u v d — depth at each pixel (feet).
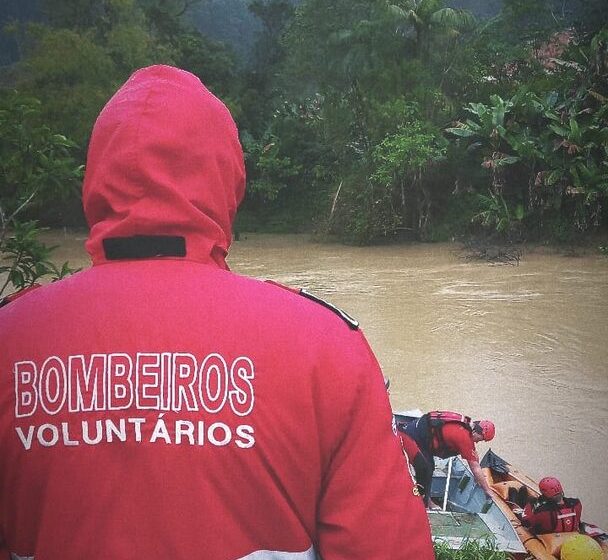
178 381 3.51
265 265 63.21
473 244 70.79
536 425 22.06
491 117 73.26
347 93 86.69
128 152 3.68
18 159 19.26
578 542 12.20
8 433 3.54
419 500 3.80
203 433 3.46
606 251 64.69
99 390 3.50
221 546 3.42
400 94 81.92
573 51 77.41
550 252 66.44
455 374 28.02
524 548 12.26
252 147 96.53
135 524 3.38
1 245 19.29
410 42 89.61
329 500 3.66
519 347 32.32
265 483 3.50
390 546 3.58
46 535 3.45
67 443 3.46
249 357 3.57
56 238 87.20
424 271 57.21
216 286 3.72
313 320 3.74
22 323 3.69
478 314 39.75
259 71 133.80
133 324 3.58
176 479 3.41
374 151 77.30
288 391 3.55
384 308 42.14
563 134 69.87
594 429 21.62
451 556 11.69
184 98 3.81
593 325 36.52
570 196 70.79
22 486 3.52
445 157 74.28
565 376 27.53
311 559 3.65
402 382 27.12
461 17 88.48
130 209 3.68
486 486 14.10
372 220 75.66
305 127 97.50
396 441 3.79
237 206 4.09
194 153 3.75
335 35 96.27
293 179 96.32
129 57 101.24
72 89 94.32
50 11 114.42
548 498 12.71
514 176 74.38
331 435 3.62
